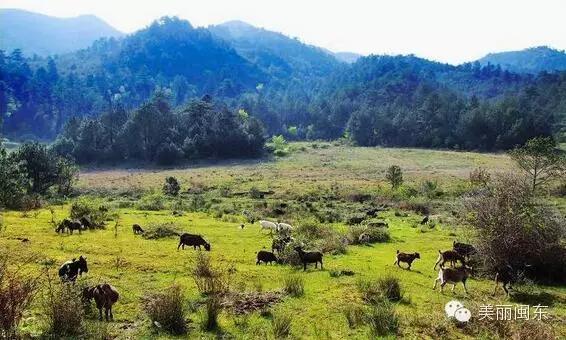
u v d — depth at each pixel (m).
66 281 14.74
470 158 111.88
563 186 55.81
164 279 17.28
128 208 46.28
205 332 12.72
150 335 12.30
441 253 20.58
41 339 11.34
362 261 22.23
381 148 139.38
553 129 142.00
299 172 93.62
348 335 12.94
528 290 17.84
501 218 19.78
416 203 52.50
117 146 118.25
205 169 103.00
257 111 189.00
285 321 12.98
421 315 14.56
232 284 17.20
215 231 29.95
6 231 25.39
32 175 55.53
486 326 13.93
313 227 30.08
